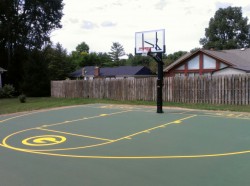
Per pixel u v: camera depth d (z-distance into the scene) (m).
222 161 7.14
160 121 13.25
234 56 29.94
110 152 8.20
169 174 6.28
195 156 7.62
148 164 7.02
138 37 17.77
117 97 24.72
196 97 20.27
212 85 19.53
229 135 10.12
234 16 62.97
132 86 23.61
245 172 6.32
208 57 28.52
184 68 30.17
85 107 19.91
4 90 32.09
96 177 6.21
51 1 38.88
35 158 7.77
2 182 6.05
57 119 14.80
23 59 37.59
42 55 35.56
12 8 36.72
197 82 20.16
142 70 53.91
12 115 17.30
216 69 26.92
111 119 14.22
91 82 26.73
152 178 6.07
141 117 14.59
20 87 33.41
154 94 22.34
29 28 38.97
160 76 16.11
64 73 50.66
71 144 9.28
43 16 39.28
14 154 8.23
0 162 7.46
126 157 7.66
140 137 10.08
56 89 30.44
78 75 55.34
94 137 10.27
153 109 17.88
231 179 5.91
